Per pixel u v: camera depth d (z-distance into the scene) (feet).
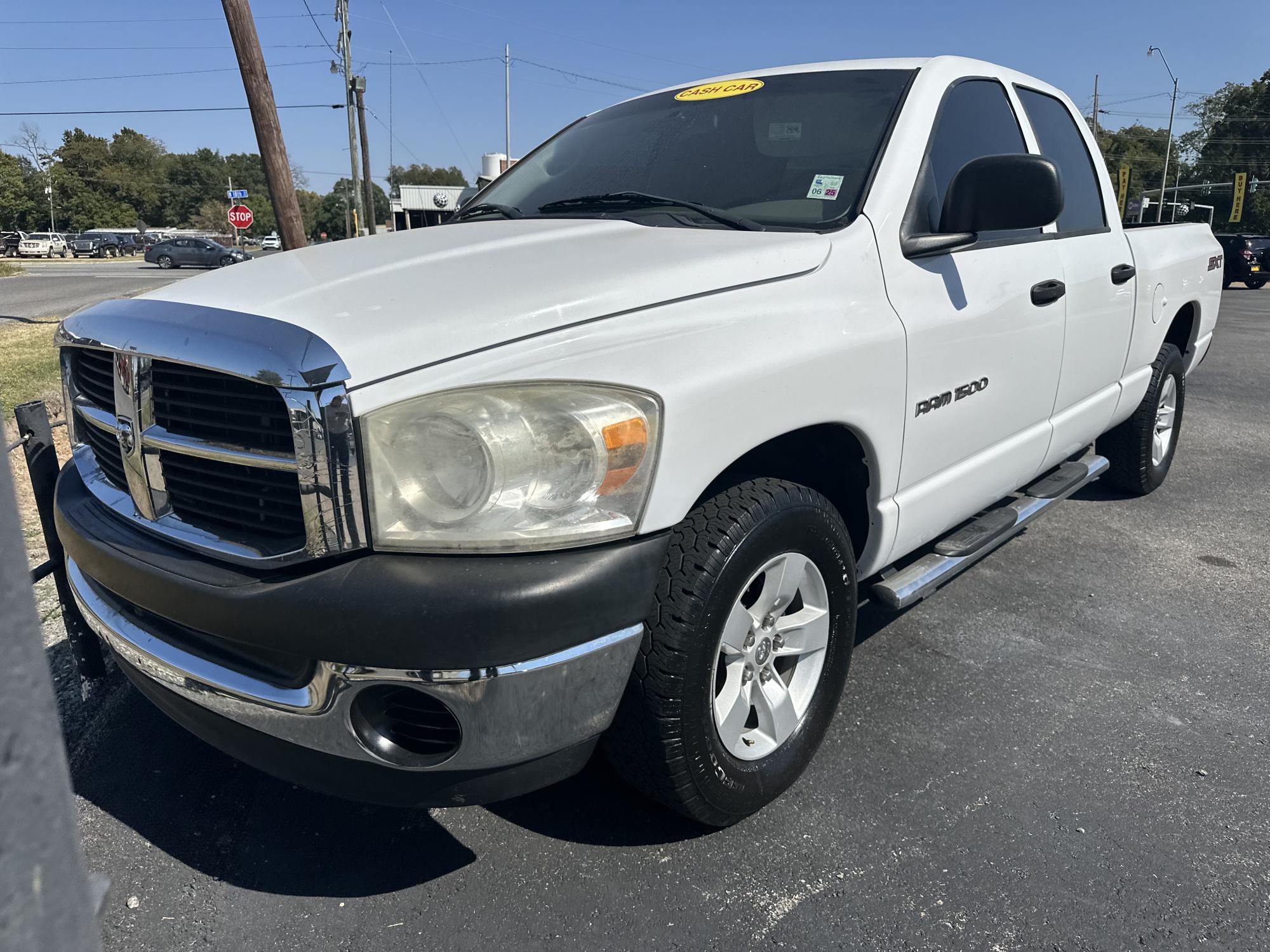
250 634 5.56
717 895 6.72
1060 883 6.84
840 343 7.32
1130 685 9.80
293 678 5.70
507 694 5.42
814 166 8.73
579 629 5.60
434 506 5.46
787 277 7.17
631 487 5.85
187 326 5.90
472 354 5.60
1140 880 6.86
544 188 10.25
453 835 7.43
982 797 7.88
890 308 7.96
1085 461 13.80
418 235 8.45
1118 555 13.71
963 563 9.69
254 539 5.84
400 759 5.67
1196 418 24.04
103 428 7.03
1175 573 13.01
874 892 6.75
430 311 5.77
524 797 7.92
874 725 8.97
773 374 6.69
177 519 6.29
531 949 6.24
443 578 5.34
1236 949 6.21
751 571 6.58
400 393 5.41
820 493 8.47
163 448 6.15
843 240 7.75
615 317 6.08
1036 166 7.77
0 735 1.91
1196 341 16.46
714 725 6.64
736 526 6.42
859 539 8.66
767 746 7.42
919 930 6.38
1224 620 11.46
